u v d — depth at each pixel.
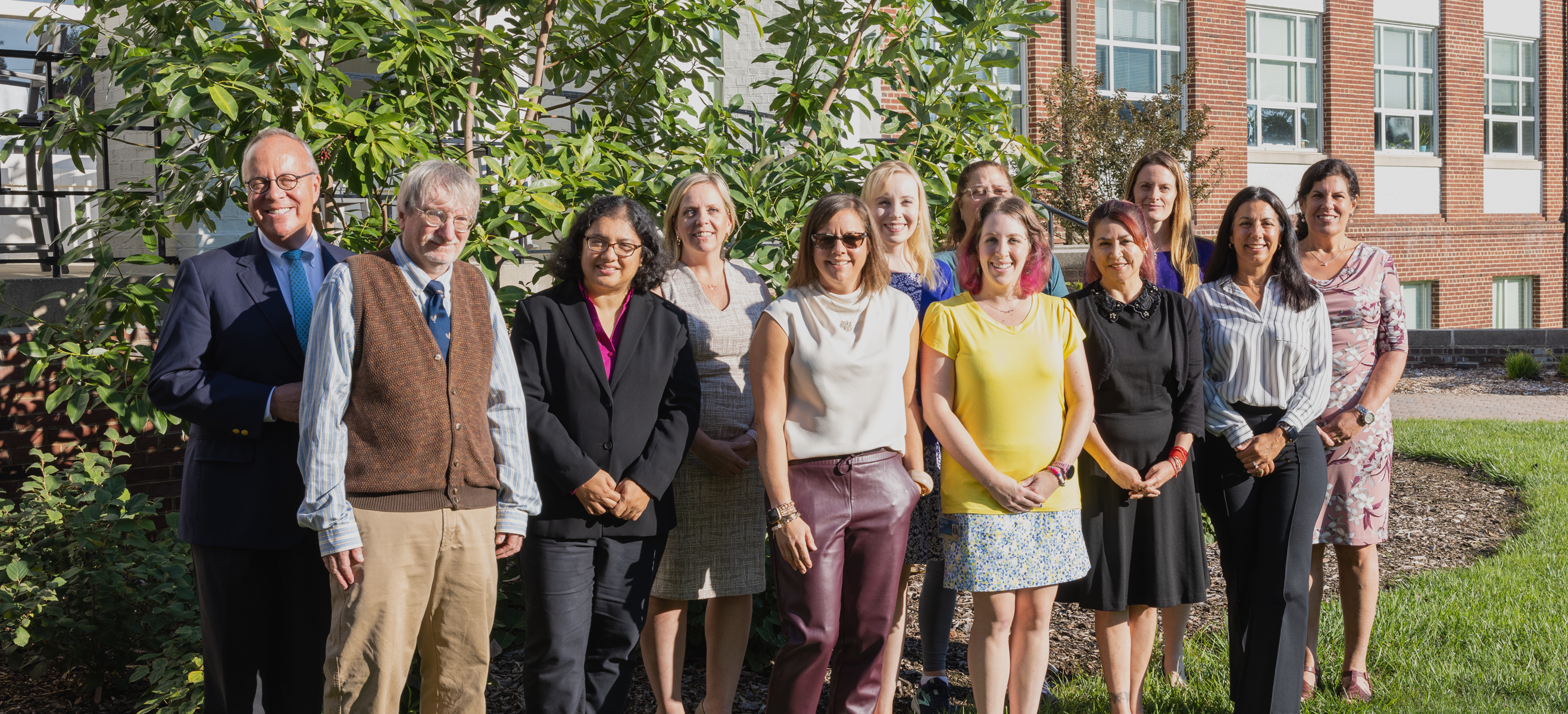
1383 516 4.02
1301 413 3.57
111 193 4.25
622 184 4.27
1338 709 3.90
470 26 4.23
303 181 2.95
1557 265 18.52
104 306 4.01
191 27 3.86
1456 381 14.23
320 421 2.66
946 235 4.70
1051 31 13.23
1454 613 4.87
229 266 2.93
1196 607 5.18
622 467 3.18
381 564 2.72
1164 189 4.23
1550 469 7.94
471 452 2.85
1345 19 15.91
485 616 2.92
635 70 5.18
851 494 3.18
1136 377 3.46
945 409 3.35
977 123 4.97
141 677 3.67
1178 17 14.56
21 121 4.94
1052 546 3.32
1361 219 16.38
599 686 3.23
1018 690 3.43
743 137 5.05
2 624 3.89
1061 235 12.11
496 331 2.98
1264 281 3.74
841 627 3.27
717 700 3.58
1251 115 15.38
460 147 4.45
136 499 4.18
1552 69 18.38
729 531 3.52
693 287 3.57
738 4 4.99
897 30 4.98
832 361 3.17
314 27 3.69
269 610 2.97
